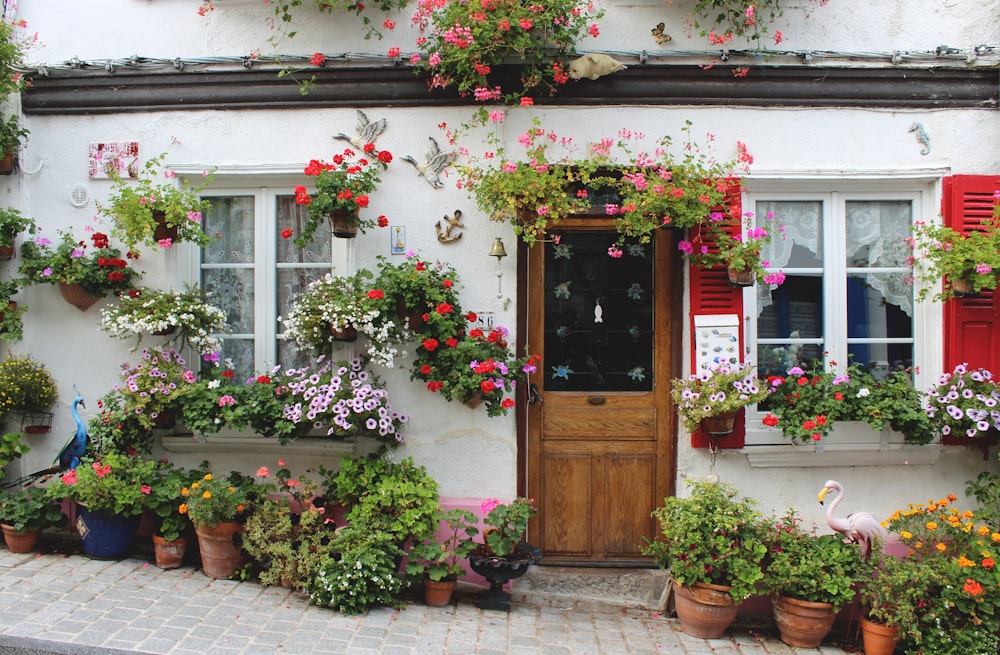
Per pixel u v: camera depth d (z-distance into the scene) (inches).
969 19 174.2
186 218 171.2
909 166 173.8
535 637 149.0
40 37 185.9
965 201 169.0
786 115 174.6
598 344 180.2
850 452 169.9
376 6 176.9
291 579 157.6
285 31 179.5
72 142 186.2
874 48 174.4
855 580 149.2
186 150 182.9
